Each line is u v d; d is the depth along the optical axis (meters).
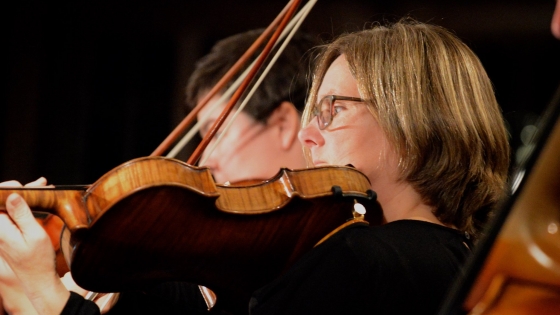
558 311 2.96
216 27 15.77
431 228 5.12
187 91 8.62
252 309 4.88
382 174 5.46
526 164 3.03
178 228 4.81
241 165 8.07
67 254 4.74
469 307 3.07
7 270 5.07
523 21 15.14
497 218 3.08
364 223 5.08
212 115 8.27
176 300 6.36
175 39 15.87
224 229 4.94
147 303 6.04
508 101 15.33
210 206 4.81
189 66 15.70
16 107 15.47
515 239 3.03
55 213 4.65
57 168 15.59
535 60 15.30
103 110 15.80
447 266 4.87
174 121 15.61
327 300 4.69
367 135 5.48
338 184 5.15
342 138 5.51
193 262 5.00
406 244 4.88
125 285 4.97
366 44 5.70
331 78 5.75
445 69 5.53
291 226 5.12
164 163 4.71
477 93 5.61
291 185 5.08
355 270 4.68
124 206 4.59
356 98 5.53
